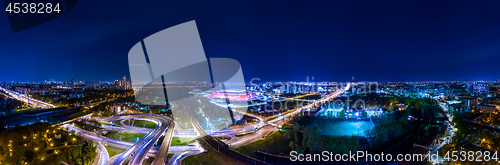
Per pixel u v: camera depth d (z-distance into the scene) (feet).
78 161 367.45
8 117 600.39
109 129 643.86
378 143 481.05
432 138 464.24
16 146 375.25
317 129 518.78
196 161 433.89
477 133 514.27
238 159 430.61
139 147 472.85
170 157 451.53
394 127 522.06
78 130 598.75
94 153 395.34
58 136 471.62
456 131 542.16
